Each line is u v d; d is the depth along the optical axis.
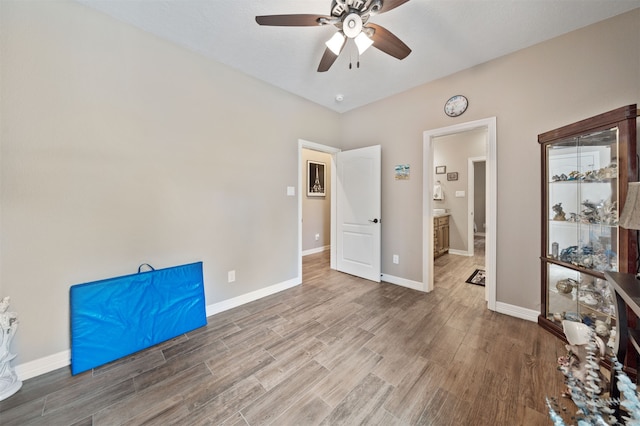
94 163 1.80
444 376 1.57
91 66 1.77
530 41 2.16
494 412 1.30
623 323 1.26
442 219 4.92
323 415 1.30
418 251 3.09
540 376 1.55
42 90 1.60
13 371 1.47
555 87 2.11
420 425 1.23
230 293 2.60
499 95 2.40
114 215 1.89
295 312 2.49
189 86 2.26
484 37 2.10
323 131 3.60
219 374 1.62
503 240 2.43
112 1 1.71
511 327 2.17
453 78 2.69
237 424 1.25
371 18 1.86
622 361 1.26
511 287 2.40
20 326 1.56
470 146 4.95
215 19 1.89
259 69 2.61
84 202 1.76
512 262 2.38
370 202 3.45
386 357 1.77
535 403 1.35
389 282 3.38
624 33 1.82
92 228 1.80
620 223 1.33
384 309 2.54
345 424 1.25
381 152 3.40
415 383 1.52
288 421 1.27
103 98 1.82
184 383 1.54
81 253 1.76
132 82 1.95
